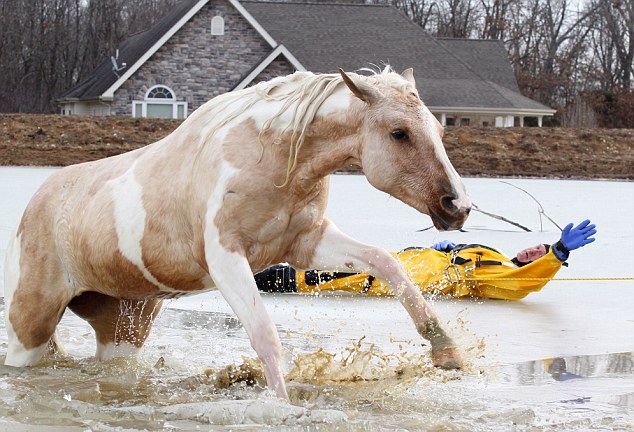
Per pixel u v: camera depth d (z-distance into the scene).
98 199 7.12
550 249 10.70
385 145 6.25
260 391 6.97
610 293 11.41
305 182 6.55
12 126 44.84
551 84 83.50
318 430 5.98
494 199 25.86
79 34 82.62
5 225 16.62
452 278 11.07
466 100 53.12
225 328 9.62
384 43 54.88
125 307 7.76
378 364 7.75
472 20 90.69
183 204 6.76
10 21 78.81
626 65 84.81
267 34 51.91
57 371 7.57
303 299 11.16
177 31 51.94
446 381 6.90
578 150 46.31
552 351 8.38
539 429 6.06
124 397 6.91
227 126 6.68
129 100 52.12
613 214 21.20
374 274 6.82
